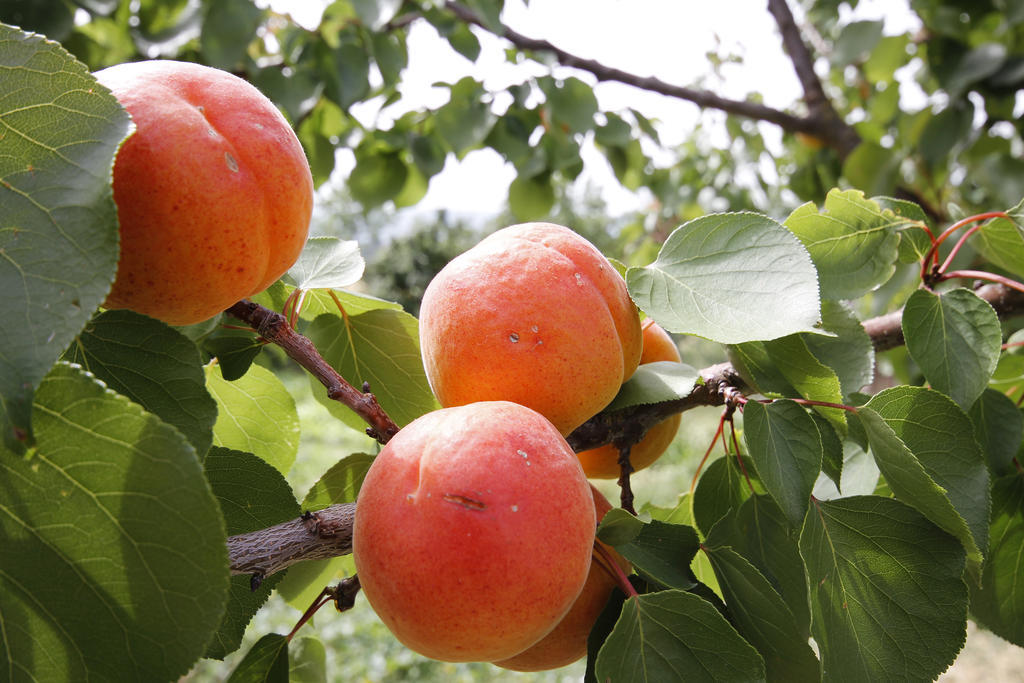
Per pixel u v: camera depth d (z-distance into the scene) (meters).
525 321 0.20
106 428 0.14
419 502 0.17
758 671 0.19
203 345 0.24
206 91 0.18
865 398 0.25
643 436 0.25
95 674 0.15
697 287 0.22
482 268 0.21
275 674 0.22
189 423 0.18
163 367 0.18
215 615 0.15
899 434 0.23
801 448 0.21
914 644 0.21
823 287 0.26
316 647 0.26
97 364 0.18
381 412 0.22
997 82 0.65
